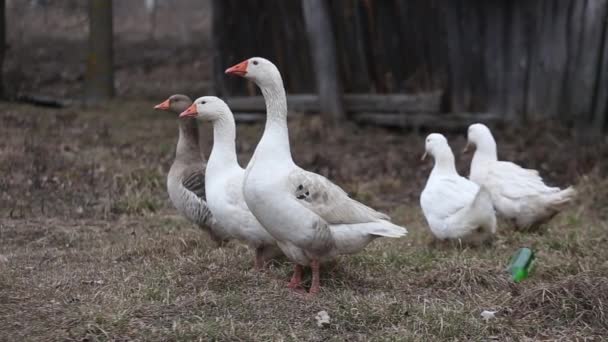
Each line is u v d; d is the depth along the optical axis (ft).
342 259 32.53
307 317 26.11
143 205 43.68
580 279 27.81
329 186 28.40
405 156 59.41
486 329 25.59
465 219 35.19
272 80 28.50
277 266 32.27
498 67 63.98
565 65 60.39
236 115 72.90
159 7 126.82
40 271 31.42
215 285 28.71
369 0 68.74
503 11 63.21
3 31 73.92
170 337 23.88
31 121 63.16
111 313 25.14
